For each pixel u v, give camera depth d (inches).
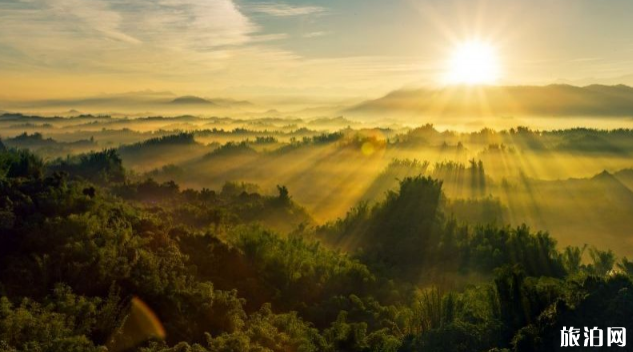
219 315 1412.4
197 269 1715.1
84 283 1350.9
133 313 1275.8
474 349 1307.8
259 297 1756.9
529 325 1277.1
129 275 1406.3
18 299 1232.2
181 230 1929.1
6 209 1647.4
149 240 1679.4
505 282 1444.4
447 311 1540.4
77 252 1432.1
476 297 1568.7
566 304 1256.8
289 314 1579.7
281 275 1930.4
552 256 2431.1
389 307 1806.1
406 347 1370.6
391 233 2837.1
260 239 2139.5
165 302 1358.3
